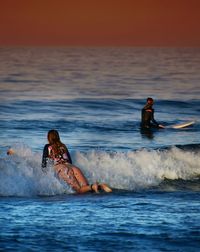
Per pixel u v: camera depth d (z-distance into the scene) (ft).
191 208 121.80
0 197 129.90
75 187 138.21
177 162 161.07
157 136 247.29
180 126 274.98
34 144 209.26
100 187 138.41
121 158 156.15
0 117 301.63
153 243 96.73
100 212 116.47
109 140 229.66
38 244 94.94
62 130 257.55
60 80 651.66
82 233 101.30
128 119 309.01
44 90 505.66
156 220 110.73
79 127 270.05
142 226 106.22
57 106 367.86
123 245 95.30
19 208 118.73
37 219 109.91
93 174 148.36
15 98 414.21
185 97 453.99
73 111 345.10
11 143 209.87
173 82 638.94
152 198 132.77
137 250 93.09
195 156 166.09
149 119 266.77
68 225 106.11
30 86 552.00
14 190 133.49
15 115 313.94
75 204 123.95
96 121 296.51
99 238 98.68
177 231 103.45
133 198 132.16
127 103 394.73
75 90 511.81
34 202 125.29
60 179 139.33
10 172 136.67
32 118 300.20
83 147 207.62
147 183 149.38
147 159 158.30
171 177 155.43
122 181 147.84
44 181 137.28
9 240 96.32
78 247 93.91
